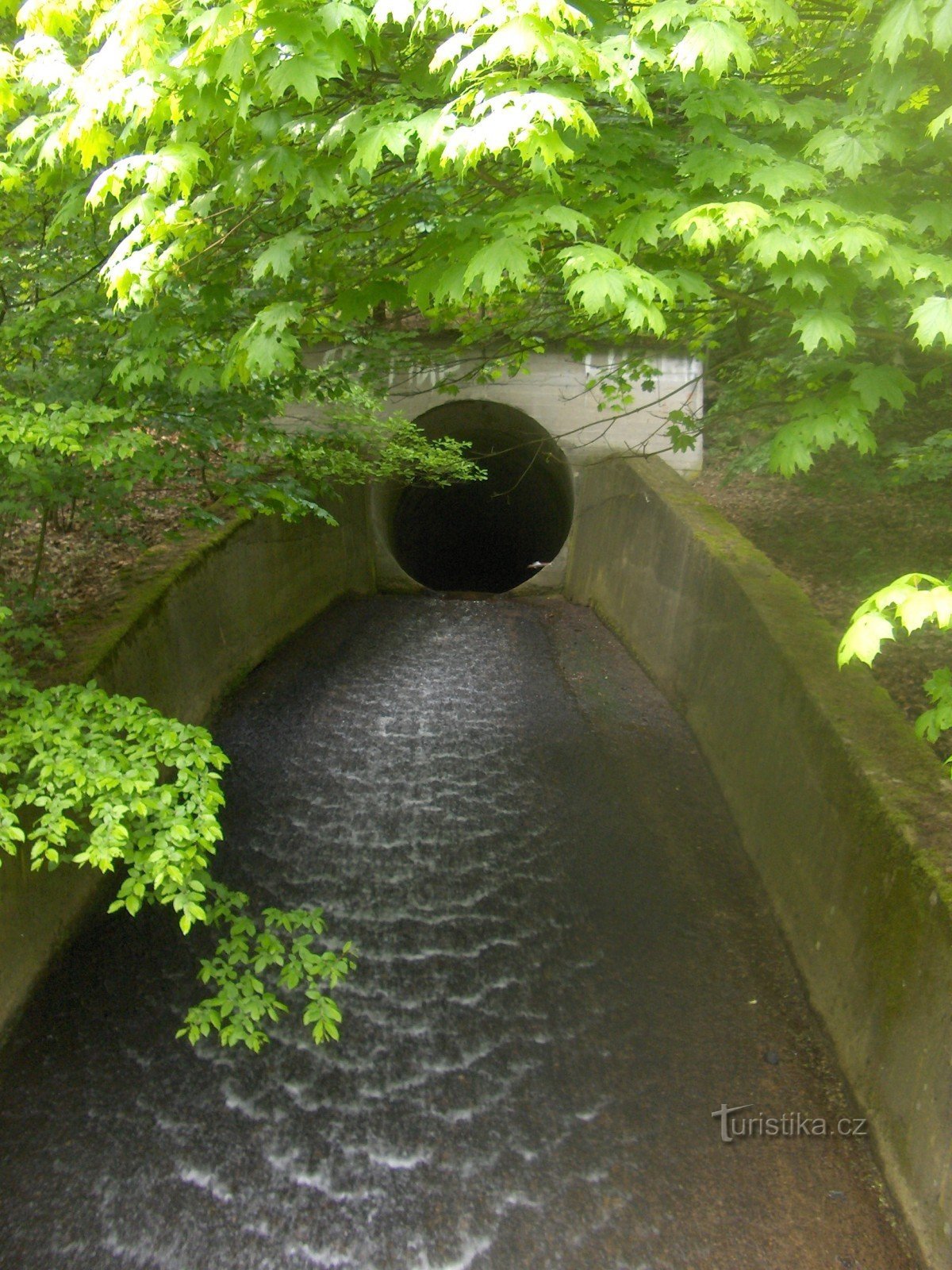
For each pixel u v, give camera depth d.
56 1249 4.09
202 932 6.01
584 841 6.93
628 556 11.25
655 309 3.81
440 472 13.06
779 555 9.10
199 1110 4.82
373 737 8.56
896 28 3.71
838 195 4.36
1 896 5.11
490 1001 5.52
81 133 3.86
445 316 6.09
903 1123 4.14
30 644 6.12
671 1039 5.19
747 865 6.54
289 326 5.89
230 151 4.59
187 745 3.99
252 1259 4.08
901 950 4.32
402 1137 4.67
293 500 7.02
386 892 6.44
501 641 11.43
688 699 8.56
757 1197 4.29
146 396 6.13
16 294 6.95
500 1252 4.10
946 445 8.00
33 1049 5.10
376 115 3.93
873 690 5.89
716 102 4.26
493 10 3.14
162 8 3.64
